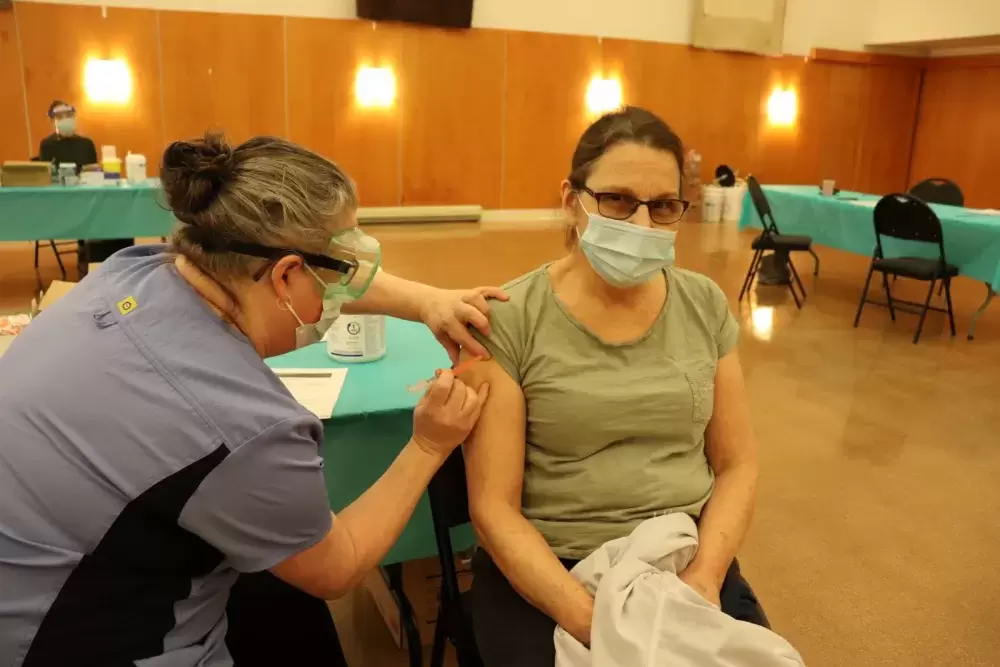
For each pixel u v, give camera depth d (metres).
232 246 0.93
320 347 1.90
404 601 1.67
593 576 1.19
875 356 4.55
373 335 1.79
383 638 1.96
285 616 1.34
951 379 4.16
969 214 5.25
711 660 1.01
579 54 9.62
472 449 1.30
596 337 1.32
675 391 1.32
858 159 11.48
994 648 2.05
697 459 1.39
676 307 1.39
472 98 9.32
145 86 8.07
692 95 10.30
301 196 0.94
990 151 10.62
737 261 7.37
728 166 10.22
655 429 1.32
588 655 1.10
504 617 1.25
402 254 7.19
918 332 4.85
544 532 1.31
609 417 1.29
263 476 0.91
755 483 1.39
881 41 10.80
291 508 0.95
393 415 1.54
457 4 8.88
